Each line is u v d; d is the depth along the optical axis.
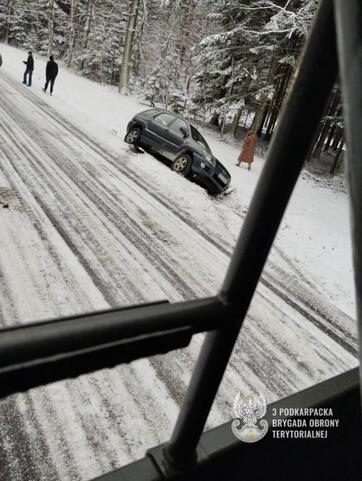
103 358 0.43
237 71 17.64
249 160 12.45
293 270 5.29
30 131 7.78
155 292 3.49
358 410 0.87
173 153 8.30
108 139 9.34
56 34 39.78
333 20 0.41
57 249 3.63
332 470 0.85
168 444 0.62
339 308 4.45
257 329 3.41
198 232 5.32
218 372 0.58
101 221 4.59
